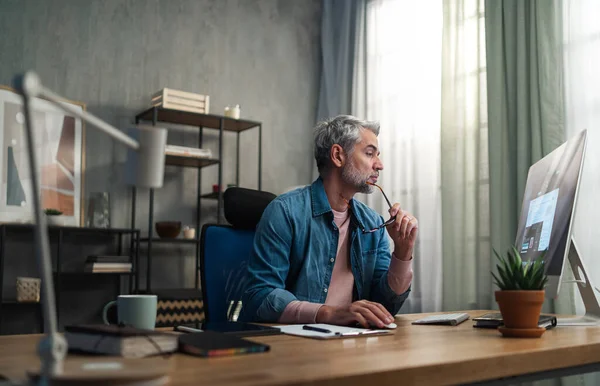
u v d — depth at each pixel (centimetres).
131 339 76
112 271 371
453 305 347
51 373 57
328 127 188
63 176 387
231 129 451
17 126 376
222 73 461
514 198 319
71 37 404
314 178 492
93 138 404
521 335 108
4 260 365
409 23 420
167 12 443
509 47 328
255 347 84
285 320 141
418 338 106
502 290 112
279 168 478
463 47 364
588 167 292
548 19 309
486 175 342
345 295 180
